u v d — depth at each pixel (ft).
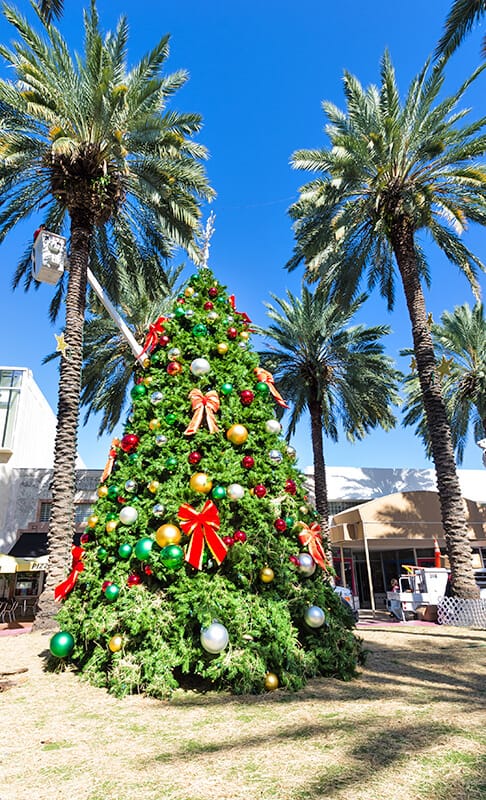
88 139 38.73
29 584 63.16
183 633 15.43
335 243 41.27
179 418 18.98
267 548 17.07
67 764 9.68
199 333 21.24
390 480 90.99
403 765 9.12
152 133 39.04
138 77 40.40
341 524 59.36
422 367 42.86
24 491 68.03
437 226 45.57
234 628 15.25
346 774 8.76
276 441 19.72
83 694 15.29
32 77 35.73
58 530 35.12
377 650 23.03
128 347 60.70
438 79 40.01
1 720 12.84
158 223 44.45
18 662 21.21
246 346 22.21
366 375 60.80
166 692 14.46
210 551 16.44
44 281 28.55
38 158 39.45
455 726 11.37
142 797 8.11
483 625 35.17
